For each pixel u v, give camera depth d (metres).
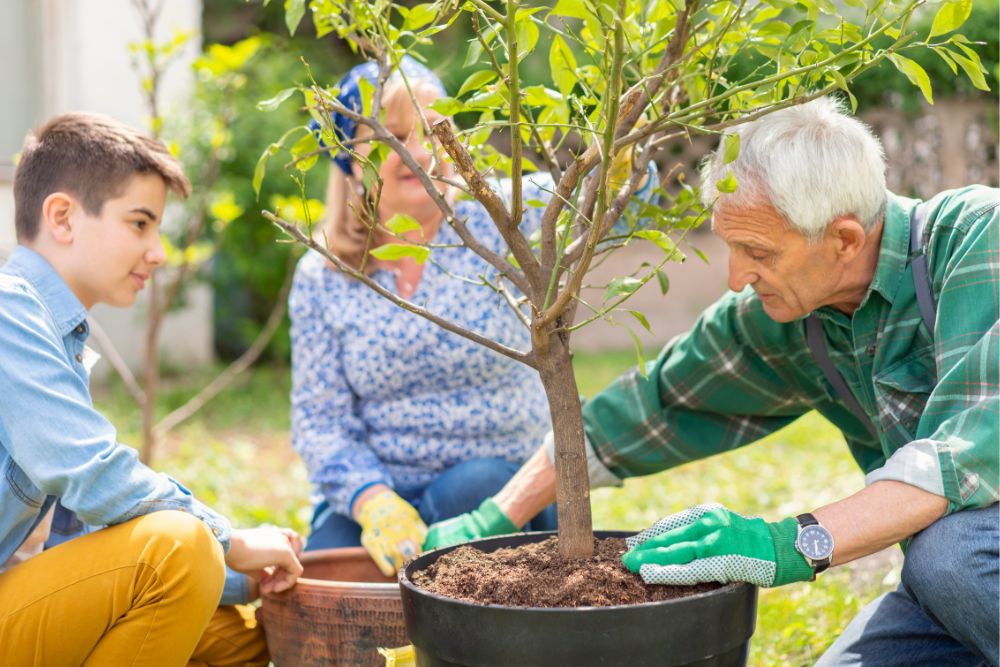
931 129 8.52
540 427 2.88
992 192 2.04
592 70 2.12
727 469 5.27
